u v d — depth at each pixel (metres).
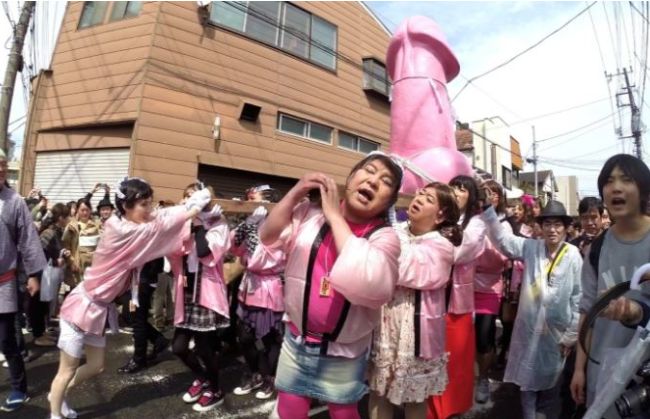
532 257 3.03
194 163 8.73
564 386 2.94
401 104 4.50
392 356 2.42
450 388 2.83
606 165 2.01
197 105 8.89
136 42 8.62
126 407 3.51
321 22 11.51
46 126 9.45
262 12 10.20
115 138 8.64
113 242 2.90
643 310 1.61
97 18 9.38
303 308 1.77
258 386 3.90
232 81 9.45
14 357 3.39
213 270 3.45
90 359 3.06
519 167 24.48
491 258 3.72
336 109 11.56
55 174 9.34
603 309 1.69
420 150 4.27
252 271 3.74
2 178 3.21
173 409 3.52
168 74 8.57
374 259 1.58
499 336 5.77
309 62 10.98
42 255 3.38
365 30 12.82
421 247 2.41
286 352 1.90
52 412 2.96
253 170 9.63
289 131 10.51
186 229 3.21
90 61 9.09
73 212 6.45
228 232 3.52
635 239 1.97
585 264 2.22
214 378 3.56
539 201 5.61
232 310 4.80
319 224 1.82
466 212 3.06
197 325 3.38
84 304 2.94
